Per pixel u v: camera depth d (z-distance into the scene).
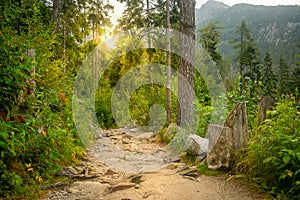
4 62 3.16
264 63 27.62
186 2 7.34
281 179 3.17
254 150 3.46
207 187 3.48
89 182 3.62
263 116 4.01
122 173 4.35
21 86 3.35
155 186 3.54
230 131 4.02
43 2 9.21
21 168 3.29
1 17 4.91
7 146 2.84
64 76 5.38
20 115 3.21
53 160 3.88
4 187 2.96
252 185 3.33
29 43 4.03
